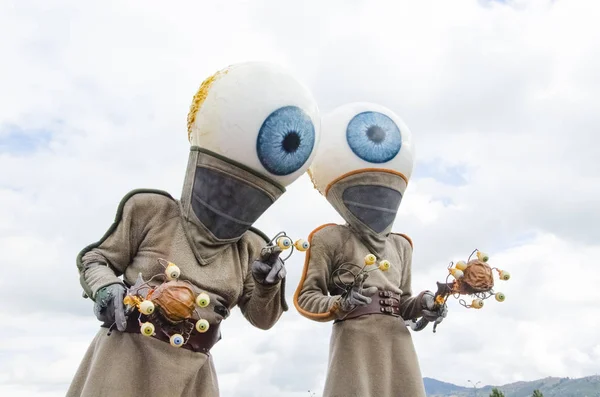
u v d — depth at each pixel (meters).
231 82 3.26
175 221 3.27
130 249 3.21
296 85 3.36
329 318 3.81
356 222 4.16
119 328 2.82
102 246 3.17
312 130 3.35
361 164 4.14
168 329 3.04
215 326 3.20
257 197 3.25
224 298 3.26
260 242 3.48
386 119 4.27
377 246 4.16
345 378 3.88
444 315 3.90
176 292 2.86
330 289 4.16
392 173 4.18
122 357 3.01
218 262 3.28
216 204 3.20
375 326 3.96
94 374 2.98
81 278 3.05
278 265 3.15
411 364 3.96
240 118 3.19
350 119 4.25
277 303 3.35
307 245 3.12
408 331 4.07
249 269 3.42
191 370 3.08
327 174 4.24
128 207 3.23
